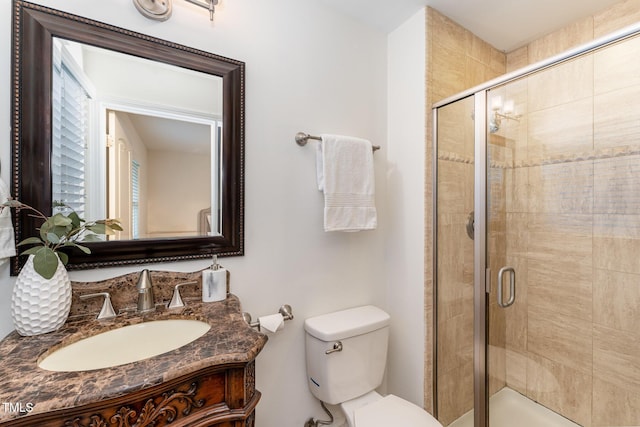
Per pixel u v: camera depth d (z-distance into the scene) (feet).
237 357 2.23
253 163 4.06
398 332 5.33
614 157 4.29
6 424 1.56
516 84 4.68
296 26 4.44
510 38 5.67
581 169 4.64
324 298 4.75
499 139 4.86
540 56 5.65
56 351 2.40
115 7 3.20
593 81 4.26
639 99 3.92
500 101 4.75
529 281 5.39
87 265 3.02
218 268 3.59
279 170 4.28
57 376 1.91
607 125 4.26
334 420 4.76
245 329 2.70
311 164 4.59
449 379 5.06
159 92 3.45
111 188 3.21
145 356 2.88
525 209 5.28
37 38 2.82
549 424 5.04
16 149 2.74
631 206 4.23
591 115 4.38
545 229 5.15
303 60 4.51
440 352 4.99
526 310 5.42
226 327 2.74
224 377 2.27
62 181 2.97
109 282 3.09
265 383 4.20
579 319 4.82
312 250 4.62
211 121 3.74
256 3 4.09
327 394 4.08
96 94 3.13
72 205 3.02
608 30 4.76
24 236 2.77
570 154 4.71
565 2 4.64
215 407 2.23
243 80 3.95
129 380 1.87
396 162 5.39
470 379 4.95
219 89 3.79
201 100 3.68
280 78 4.29
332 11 4.81
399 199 5.33
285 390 4.37
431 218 4.91
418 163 4.96
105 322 2.84
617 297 4.43
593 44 3.80
